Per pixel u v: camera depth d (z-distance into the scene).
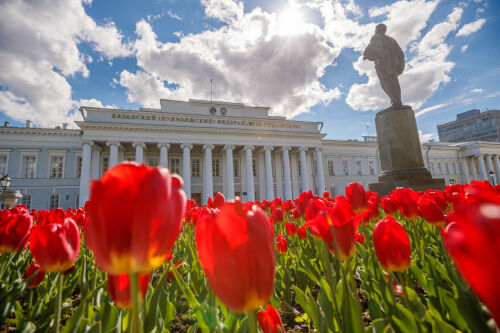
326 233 1.04
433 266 1.62
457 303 1.13
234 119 33.28
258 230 0.63
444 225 1.74
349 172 39.19
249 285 0.60
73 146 30.03
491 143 47.06
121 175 0.59
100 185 0.58
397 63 8.58
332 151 39.12
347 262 0.99
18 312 1.37
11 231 1.45
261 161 35.72
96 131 27.67
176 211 0.63
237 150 34.53
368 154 40.59
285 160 33.16
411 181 7.29
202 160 34.06
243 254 0.60
